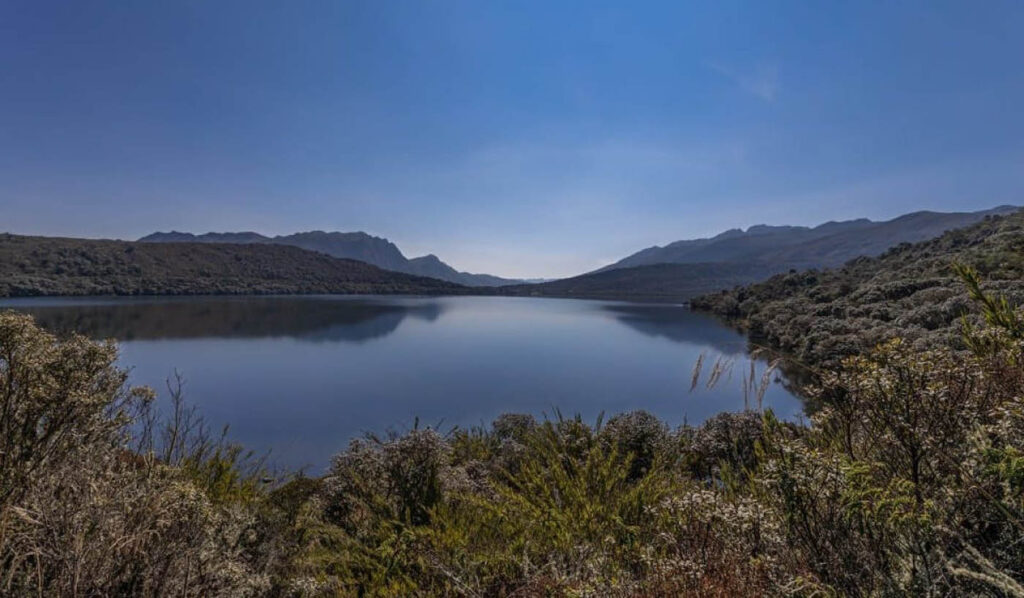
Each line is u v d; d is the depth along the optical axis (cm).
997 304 131
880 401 133
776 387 766
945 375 128
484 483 343
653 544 181
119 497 155
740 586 128
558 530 222
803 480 129
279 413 1612
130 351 2983
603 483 262
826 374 153
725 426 330
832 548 121
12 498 135
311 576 217
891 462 132
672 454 360
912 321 1150
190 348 3269
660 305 9819
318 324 5344
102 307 5891
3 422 144
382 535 252
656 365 2659
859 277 3525
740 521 142
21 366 150
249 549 212
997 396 123
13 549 136
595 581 148
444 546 227
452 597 194
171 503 159
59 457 154
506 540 236
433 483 304
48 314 4125
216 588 161
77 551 136
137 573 146
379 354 3238
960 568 94
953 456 118
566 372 2480
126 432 194
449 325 5466
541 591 170
